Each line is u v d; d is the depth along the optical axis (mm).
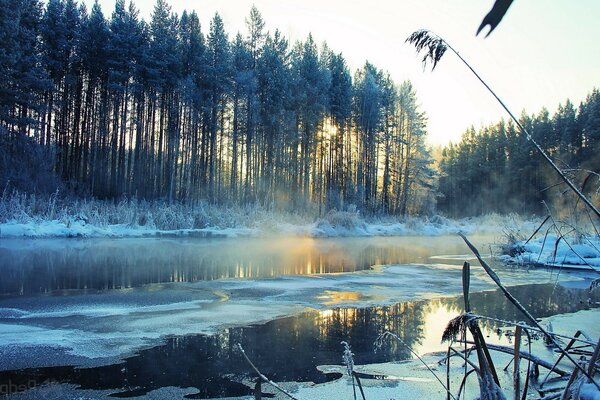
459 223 39469
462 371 4355
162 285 8672
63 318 6051
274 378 4125
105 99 32969
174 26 35656
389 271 11758
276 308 7039
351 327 5984
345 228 28766
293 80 37688
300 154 40000
